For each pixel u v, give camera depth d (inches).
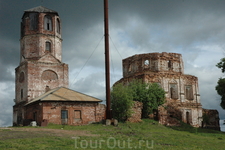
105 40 1459.2
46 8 1982.0
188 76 2249.0
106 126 1302.9
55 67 1895.9
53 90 1646.2
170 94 2149.4
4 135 900.6
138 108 1592.0
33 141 781.3
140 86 1780.3
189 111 2160.4
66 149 682.8
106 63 1432.1
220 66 1711.4
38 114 1450.5
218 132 1690.5
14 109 1963.6
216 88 1707.7
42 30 1899.6
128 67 2345.0
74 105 1454.2
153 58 2192.4
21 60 1936.5
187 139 1064.2
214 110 2358.5
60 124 1398.9
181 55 2298.2
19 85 1913.1
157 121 1686.8
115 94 1530.5
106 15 1480.1
